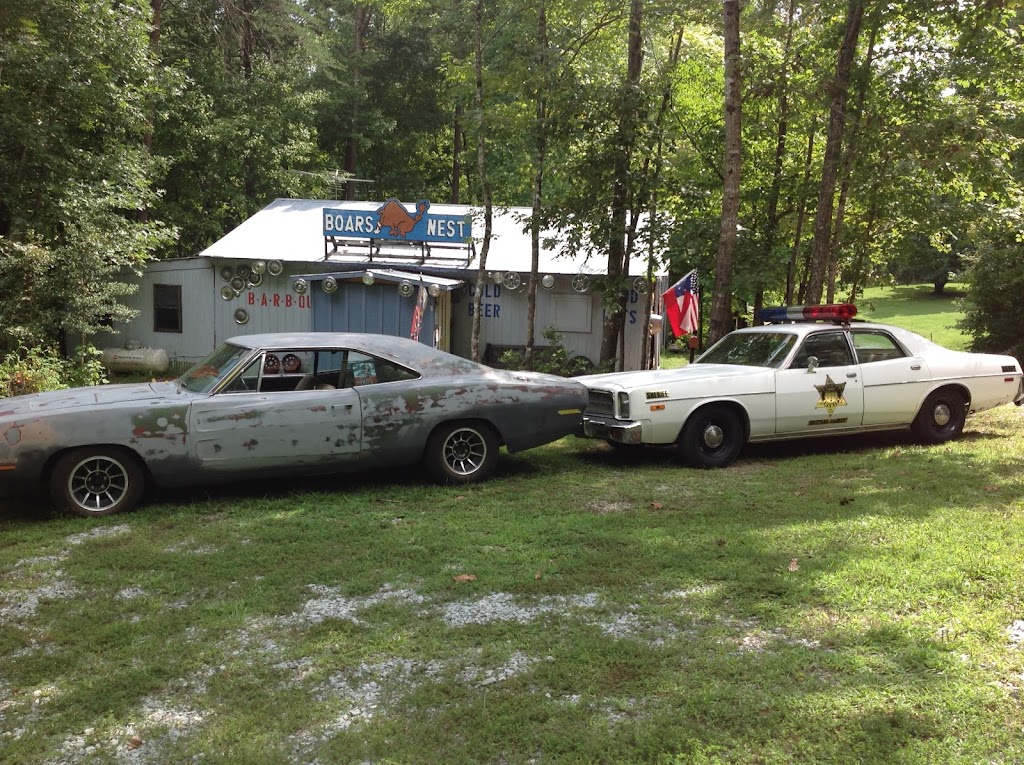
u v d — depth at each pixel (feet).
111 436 19.77
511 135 43.62
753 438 26.99
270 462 21.27
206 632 13.24
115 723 10.50
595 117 40.57
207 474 20.77
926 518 18.44
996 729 9.66
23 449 19.03
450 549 17.30
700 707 10.43
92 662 12.24
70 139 45.68
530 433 24.13
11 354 38.52
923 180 40.52
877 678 11.06
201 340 56.18
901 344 29.58
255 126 76.84
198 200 77.77
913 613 13.19
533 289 44.83
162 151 72.84
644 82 42.24
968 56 39.01
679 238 43.83
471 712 10.52
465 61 49.01
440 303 52.29
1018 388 30.86
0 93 41.42
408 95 105.91
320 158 97.71
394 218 52.95
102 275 45.39
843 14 42.47
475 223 53.01
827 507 20.06
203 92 76.64
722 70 52.19
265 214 63.57
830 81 38.73
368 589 15.01
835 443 30.73
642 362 51.21
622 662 11.81
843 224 48.42
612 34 44.39
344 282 52.60
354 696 11.09
